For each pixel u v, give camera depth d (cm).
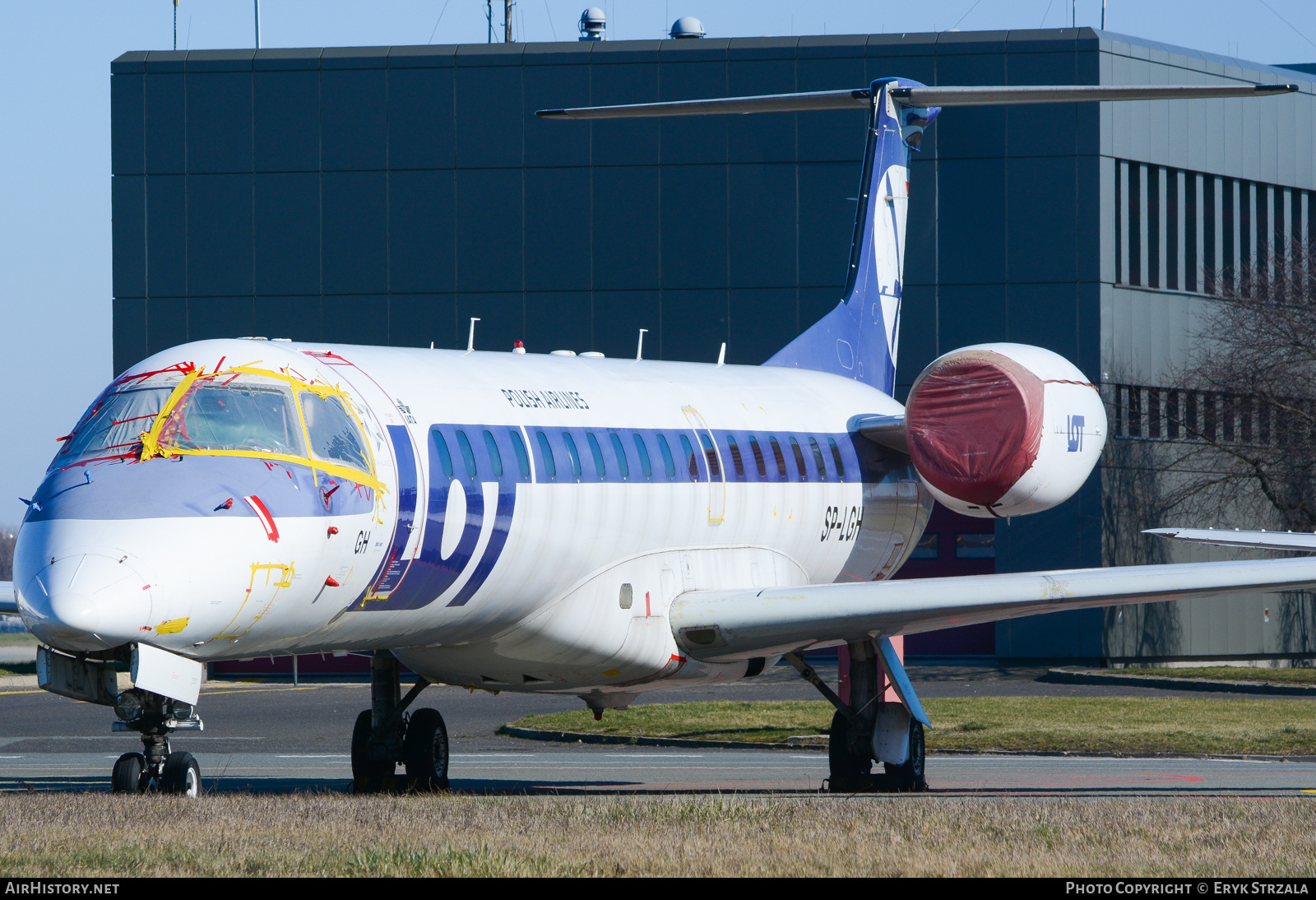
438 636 5109
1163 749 7631
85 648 3847
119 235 13438
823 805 4291
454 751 8088
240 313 13438
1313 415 12875
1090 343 13062
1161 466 13425
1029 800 4666
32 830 3531
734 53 13300
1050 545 13138
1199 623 13588
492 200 13488
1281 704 9525
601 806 4194
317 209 13450
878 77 13175
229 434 4291
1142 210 13500
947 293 13262
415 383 5019
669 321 13400
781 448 6462
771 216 13338
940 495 6294
